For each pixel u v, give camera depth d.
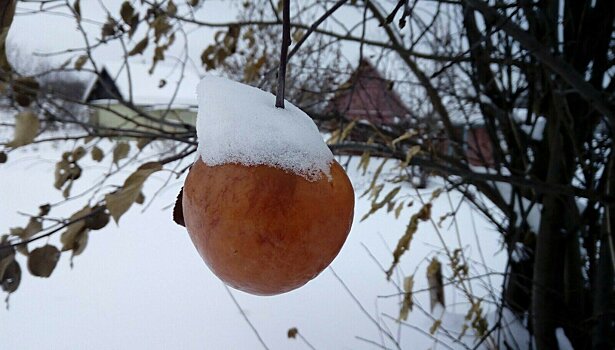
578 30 0.46
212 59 0.53
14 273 0.27
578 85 0.37
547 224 0.52
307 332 0.75
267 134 0.15
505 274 0.47
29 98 0.40
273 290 0.15
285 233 0.14
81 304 0.88
